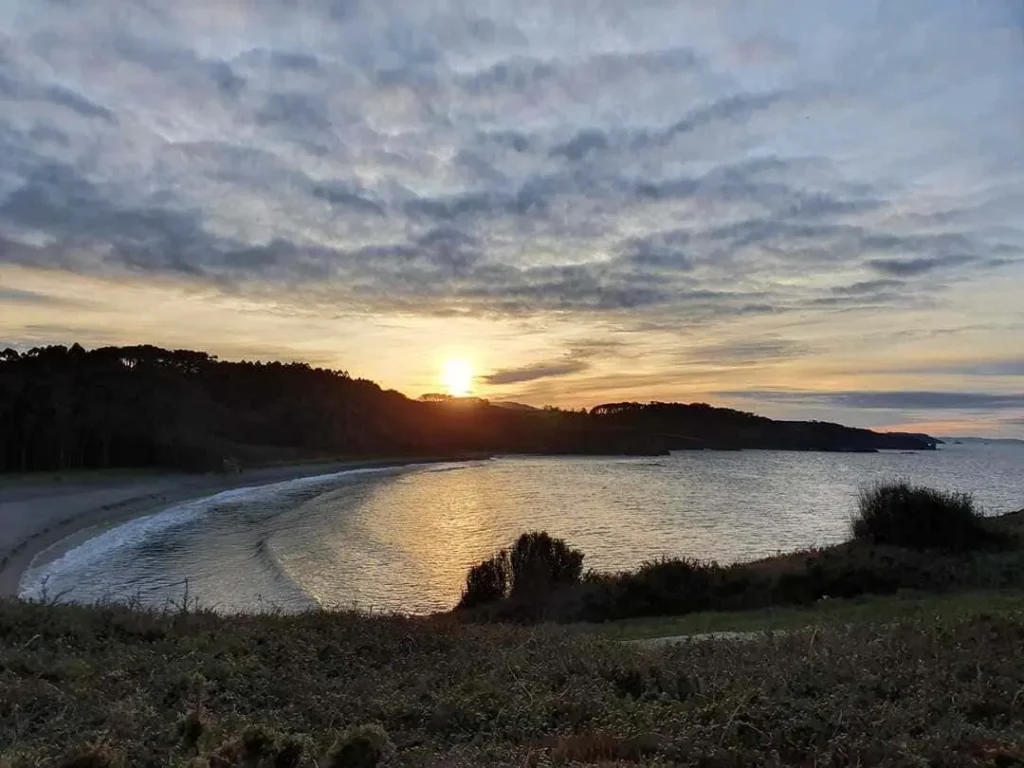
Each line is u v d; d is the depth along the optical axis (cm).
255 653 790
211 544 4109
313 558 3566
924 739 475
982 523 2258
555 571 2105
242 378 15538
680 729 517
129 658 731
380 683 691
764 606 1705
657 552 3678
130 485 7519
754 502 6372
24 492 6119
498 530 4656
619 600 1784
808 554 2286
